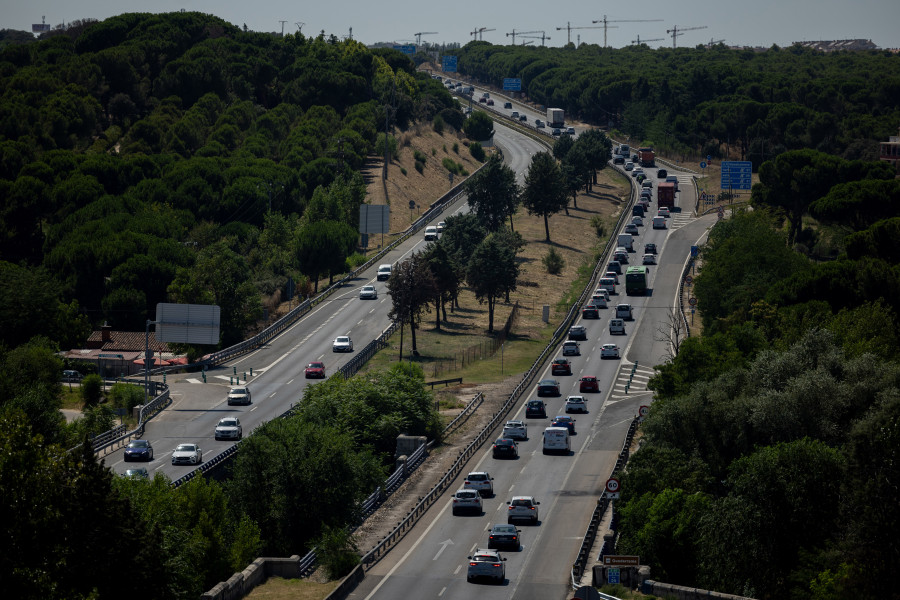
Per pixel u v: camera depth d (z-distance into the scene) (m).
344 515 79.31
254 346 151.38
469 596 62.31
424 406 107.06
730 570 63.41
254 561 65.69
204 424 112.56
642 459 78.44
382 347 148.50
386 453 100.69
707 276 151.12
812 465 64.50
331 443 80.56
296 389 128.38
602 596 58.88
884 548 58.75
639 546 66.62
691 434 83.25
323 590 62.50
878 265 131.50
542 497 85.62
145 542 53.94
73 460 54.59
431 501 84.75
